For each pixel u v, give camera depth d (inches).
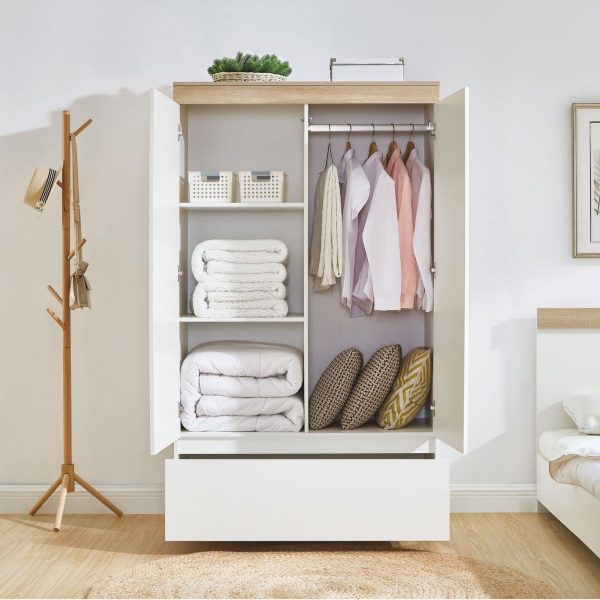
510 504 144.6
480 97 142.9
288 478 123.0
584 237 142.9
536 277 143.9
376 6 142.2
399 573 112.7
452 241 123.4
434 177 131.8
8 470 144.2
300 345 145.3
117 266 142.4
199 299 131.6
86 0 141.5
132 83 141.9
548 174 143.4
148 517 141.4
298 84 128.7
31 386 143.4
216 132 143.9
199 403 130.0
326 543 129.3
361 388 132.1
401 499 123.1
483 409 144.3
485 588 107.0
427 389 133.3
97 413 143.6
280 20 142.2
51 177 129.6
